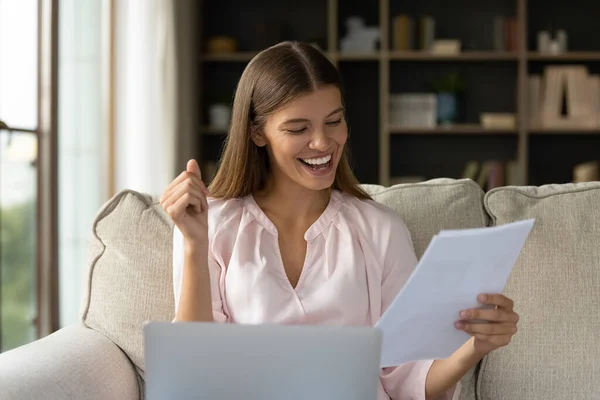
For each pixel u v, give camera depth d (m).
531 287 1.68
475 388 1.70
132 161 4.04
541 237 1.70
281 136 1.55
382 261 1.62
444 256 1.14
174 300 1.71
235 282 1.57
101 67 3.98
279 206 1.65
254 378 1.09
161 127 4.06
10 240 3.20
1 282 3.16
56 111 3.39
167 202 1.46
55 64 3.38
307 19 5.33
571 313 1.65
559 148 5.21
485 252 1.17
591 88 5.01
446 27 5.26
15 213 3.22
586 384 1.62
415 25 5.16
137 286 1.72
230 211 1.66
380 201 1.81
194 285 1.48
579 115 4.99
